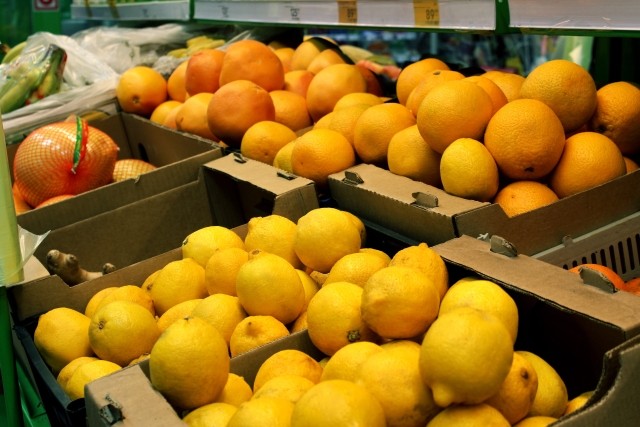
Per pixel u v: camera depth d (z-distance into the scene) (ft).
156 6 9.48
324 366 3.43
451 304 3.13
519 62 11.37
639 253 4.46
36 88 7.96
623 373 2.44
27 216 5.43
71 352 4.09
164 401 2.89
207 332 3.11
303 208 4.81
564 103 4.50
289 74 7.20
